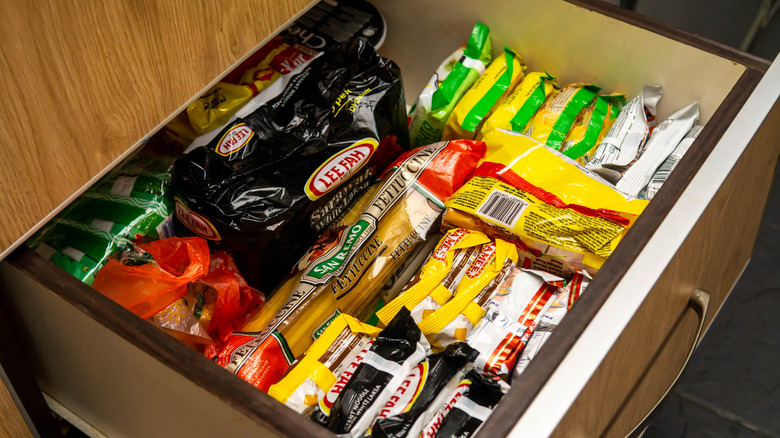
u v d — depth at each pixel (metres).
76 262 0.83
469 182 0.95
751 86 0.85
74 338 0.71
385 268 0.92
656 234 0.69
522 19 1.04
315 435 0.58
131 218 0.87
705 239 0.78
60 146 0.61
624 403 0.79
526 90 1.04
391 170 0.97
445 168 0.95
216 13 0.69
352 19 1.13
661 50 0.95
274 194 0.88
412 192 0.95
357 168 0.94
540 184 0.91
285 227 0.89
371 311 0.94
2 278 0.71
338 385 0.77
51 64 0.57
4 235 0.62
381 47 1.21
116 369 0.71
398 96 1.00
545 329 0.81
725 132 0.78
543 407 0.58
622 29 0.96
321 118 0.95
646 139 0.98
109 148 0.66
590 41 1.00
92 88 0.61
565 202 0.89
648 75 0.99
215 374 0.61
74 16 0.57
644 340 0.73
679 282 0.75
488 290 0.87
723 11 1.59
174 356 0.62
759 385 1.40
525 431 0.57
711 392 1.39
